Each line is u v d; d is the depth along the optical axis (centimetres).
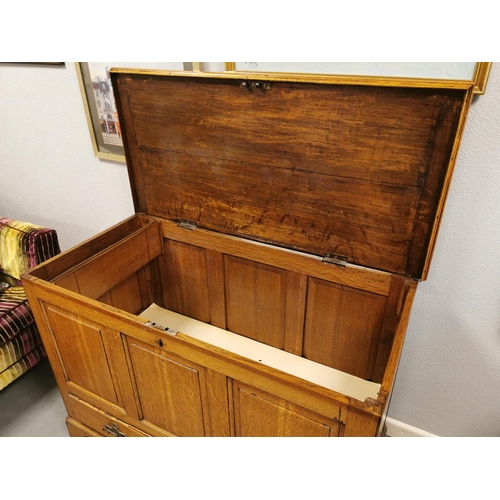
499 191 107
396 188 105
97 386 127
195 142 128
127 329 104
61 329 121
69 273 122
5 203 221
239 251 139
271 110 111
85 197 191
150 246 150
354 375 137
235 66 126
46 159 191
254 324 151
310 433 91
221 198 134
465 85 87
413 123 96
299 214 123
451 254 120
